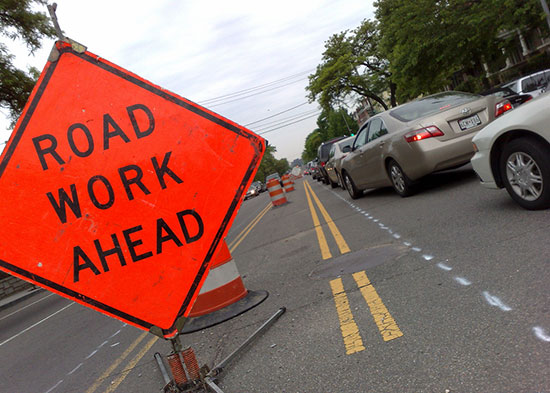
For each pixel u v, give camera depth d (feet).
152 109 9.63
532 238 12.94
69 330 21.34
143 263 9.50
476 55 94.38
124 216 9.43
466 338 8.79
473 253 13.43
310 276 16.94
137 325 9.50
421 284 12.35
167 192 9.59
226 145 9.77
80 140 9.32
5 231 8.96
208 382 9.92
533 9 77.20
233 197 9.73
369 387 8.18
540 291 9.67
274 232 33.24
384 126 28.19
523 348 7.83
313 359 9.98
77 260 9.23
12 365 17.94
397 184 28.30
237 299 15.80
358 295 13.09
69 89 9.34
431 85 103.35
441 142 24.18
